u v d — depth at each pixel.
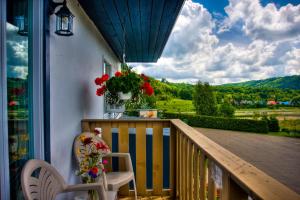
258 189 0.88
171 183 2.96
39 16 1.90
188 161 2.18
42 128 1.91
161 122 3.00
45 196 1.58
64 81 2.50
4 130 1.46
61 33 2.26
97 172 1.99
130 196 3.00
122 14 3.51
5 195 1.45
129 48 6.32
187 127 2.42
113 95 3.21
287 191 0.86
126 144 3.00
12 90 1.62
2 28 1.44
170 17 3.67
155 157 3.01
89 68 3.68
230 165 1.18
